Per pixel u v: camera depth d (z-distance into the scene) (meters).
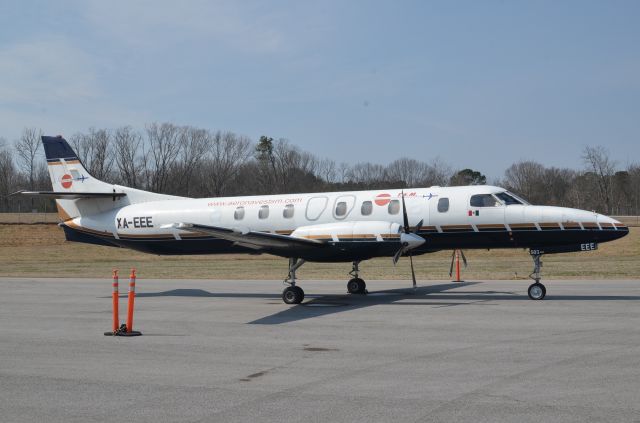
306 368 9.13
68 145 23.23
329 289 21.38
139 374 8.91
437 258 42.03
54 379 8.67
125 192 22.36
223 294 20.52
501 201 17.75
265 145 90.12
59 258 49.91
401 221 18.28
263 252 18.50
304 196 19.73
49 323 14.05
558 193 99.50
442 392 7.66
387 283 23.81
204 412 7.04
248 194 87.38
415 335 11.70
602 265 32.22
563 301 16.42
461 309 15.20
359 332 12.18
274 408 7.15
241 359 9.84
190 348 10.81
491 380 8.18
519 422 6.49
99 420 6.82
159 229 21.16
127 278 28.56
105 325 13.67
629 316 13.50
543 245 17.42
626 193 95.81
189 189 84.62
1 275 31.28
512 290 20.00
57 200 23.09
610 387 7.72
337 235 16.69
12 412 7.14
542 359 9.35
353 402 7.32
